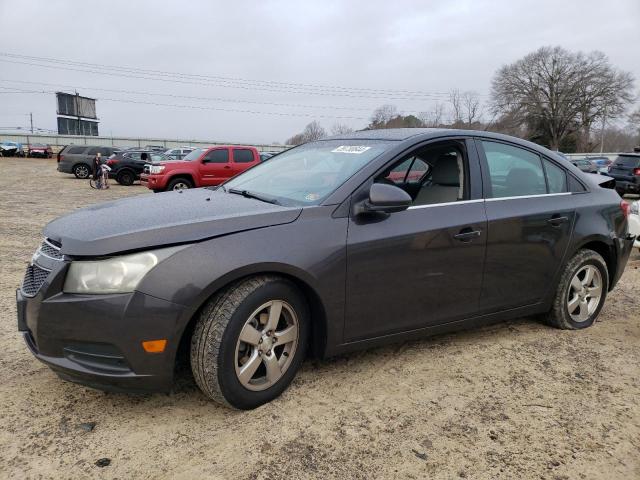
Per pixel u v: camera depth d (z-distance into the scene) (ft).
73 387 9.85
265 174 12.57
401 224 10.25
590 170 84.23
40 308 8.34
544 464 7.97
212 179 51.83
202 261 8.29
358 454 8.07
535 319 14.34
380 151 10.89
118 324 7.97
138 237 8.24
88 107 256.73
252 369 8.92
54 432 8.42
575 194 13.38
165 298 8.05
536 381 10.64
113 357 8.14
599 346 12.59
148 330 8.04
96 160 62.85
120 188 66.49
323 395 9.78
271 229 9.02
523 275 12.18
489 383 10.49
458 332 13.23
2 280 17.42
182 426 8.66
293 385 10.11
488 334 13.15
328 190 10.15
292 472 7.61
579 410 9.55
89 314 8.04
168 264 8.15
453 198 11.41
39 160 153.28
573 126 229.45
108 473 7.49
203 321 8.51
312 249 9.19
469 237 11.02
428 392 10.04
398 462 7.91
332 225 9.55
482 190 11.60
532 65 225.35
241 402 8.90
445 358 11.60
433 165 11.48
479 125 179.52
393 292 10.23
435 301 10.86
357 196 9.98
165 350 8.16
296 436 8.46
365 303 9.95
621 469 7.92
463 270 11.09
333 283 9.45
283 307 9.28
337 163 11.19
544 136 234.99
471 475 7.66
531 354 11.97
